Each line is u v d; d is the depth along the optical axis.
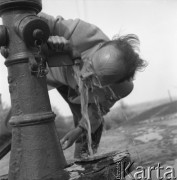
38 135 0.94
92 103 1.37
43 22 0.93
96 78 1.15
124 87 1.33
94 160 1.05
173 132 2.16
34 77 0.96
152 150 1.68
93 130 1.43
